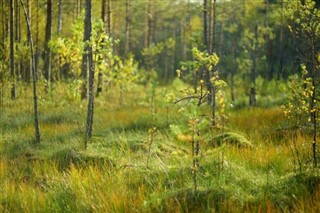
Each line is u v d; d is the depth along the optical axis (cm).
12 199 615
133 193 589
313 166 620
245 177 613
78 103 1592
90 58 978
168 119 1249
